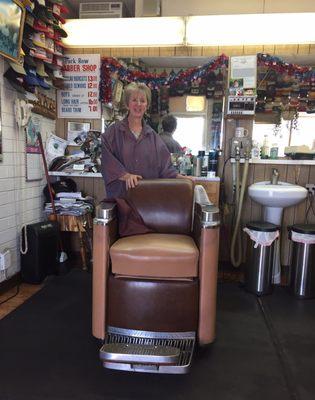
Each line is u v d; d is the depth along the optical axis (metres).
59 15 2.70
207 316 1.58
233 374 1.48
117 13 3.08
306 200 2.79
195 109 2.90
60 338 1.75
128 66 2.94
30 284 2.50
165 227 1.87
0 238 2.30
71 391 1.35
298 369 1.52
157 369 1.39
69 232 2.98
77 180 3.06
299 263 2.34
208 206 1.64
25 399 1.29
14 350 1.63
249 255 2.43
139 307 1.55
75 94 3.00
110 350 1.42
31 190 2.69
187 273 1.54
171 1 2.96
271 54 2.75
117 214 1.78
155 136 2.17
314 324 1.96
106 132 2.12
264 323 1.96
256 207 2.87
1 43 2.04
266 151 2.80
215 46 2.83
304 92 2.76
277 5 2.89
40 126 2.80
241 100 2.71
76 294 2.32
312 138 2.80
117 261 1.54
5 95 2.29
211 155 2.79
